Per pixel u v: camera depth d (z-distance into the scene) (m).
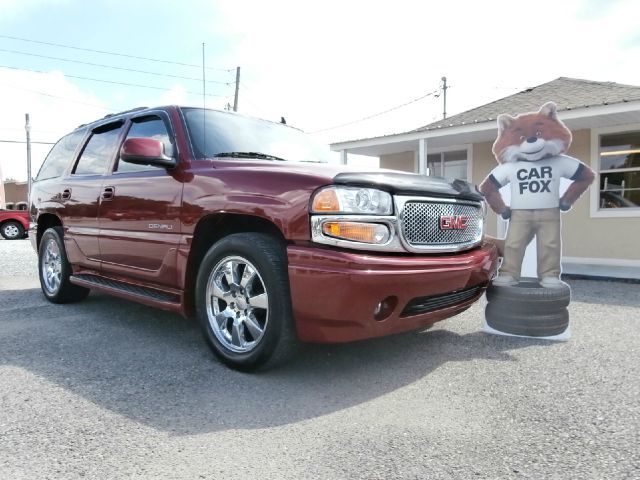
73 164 4.90
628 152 9.17
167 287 3.64
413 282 2.81
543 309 3.96
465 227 3.39
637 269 8.48
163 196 3.55
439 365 3.33
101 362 3.32
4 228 18.27
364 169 3.05
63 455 2.12
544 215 4.23
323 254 2.68
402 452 2.16
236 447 2.20
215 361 3.35
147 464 2.05
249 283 3.04
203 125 3.81
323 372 3.16
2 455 2.11
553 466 2.05
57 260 5.14
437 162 11.99
